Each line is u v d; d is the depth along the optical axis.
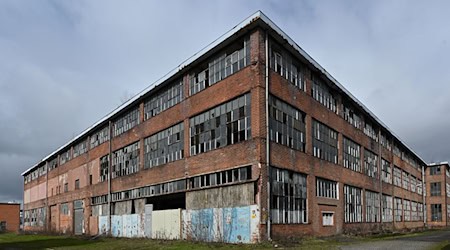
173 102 31.38
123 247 25.05
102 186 42.72
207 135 26.62
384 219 43.31
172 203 35.34
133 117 38.09
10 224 84.69
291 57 26.94
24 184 76.31
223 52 25.95
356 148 37.34
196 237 26.12
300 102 27.11
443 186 70.38
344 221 31.84
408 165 58.16
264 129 22.59
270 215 22.20
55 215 57.41
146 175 34.00
